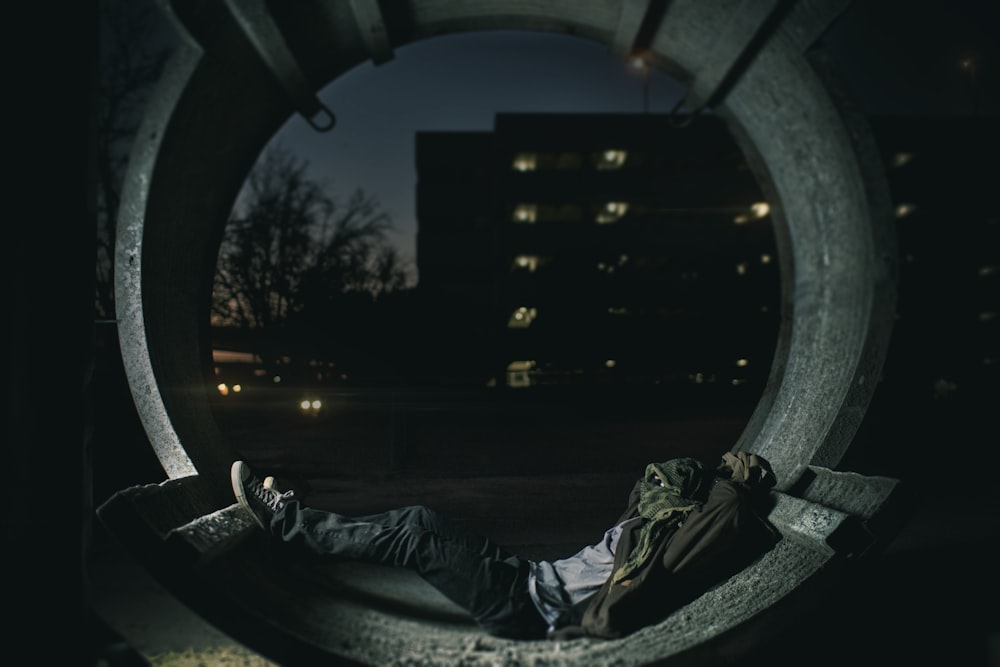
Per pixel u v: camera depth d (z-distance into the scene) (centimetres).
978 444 1173
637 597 262
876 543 235
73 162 199
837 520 234
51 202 195
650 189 4300
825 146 331
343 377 2969
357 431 1537
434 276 4534
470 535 299
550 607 280
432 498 699
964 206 4284
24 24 190
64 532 193
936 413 2314
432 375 3362
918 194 4294
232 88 330
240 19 298
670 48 398
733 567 274
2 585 185
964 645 285
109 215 1095
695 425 1711
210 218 372
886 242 304
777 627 243
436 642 258
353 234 2617
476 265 4562
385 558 288
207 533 243
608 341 3669
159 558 214
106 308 1015
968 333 4172
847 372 310
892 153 4303
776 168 401
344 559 294
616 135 4275
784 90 346
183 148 314
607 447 1216
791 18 311
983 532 489
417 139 4541
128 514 213
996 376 4112
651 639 250
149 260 307
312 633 234
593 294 3734
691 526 265
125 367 303
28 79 191
